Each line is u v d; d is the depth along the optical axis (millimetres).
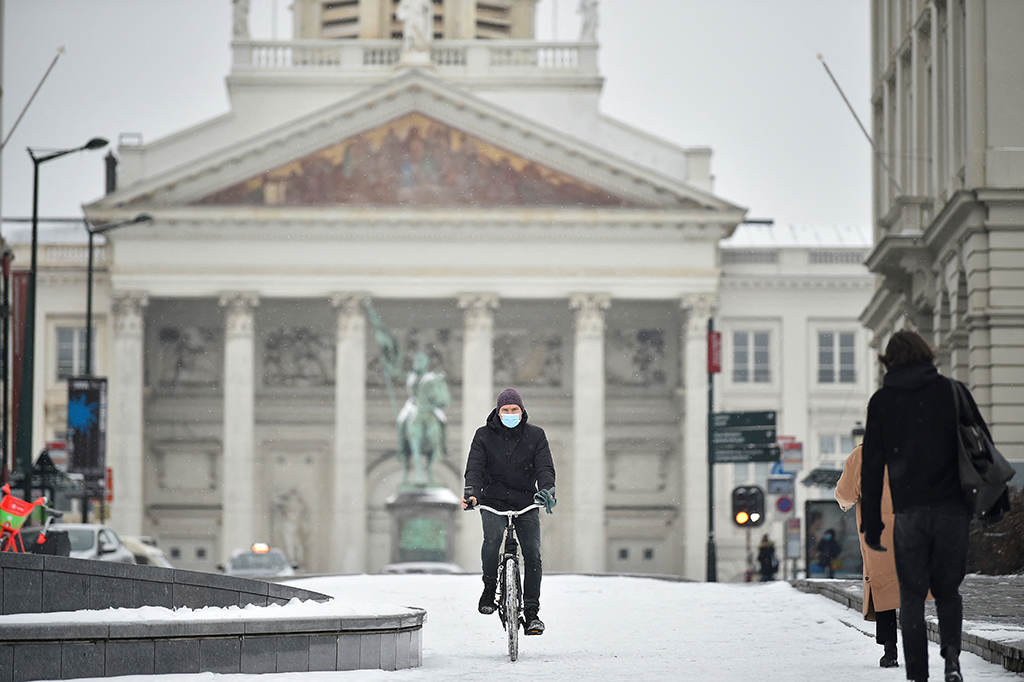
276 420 132125
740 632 23172
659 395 133750
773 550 70000
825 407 132500
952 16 55875
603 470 124938
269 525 131000
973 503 14414
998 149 52969
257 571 90812
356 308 125500
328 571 130750
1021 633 18281
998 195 52500
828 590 29609
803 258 133125
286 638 16859
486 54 134500
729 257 133000
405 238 126250
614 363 134250
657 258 126688
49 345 129375
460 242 126562
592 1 134375
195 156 131625
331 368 133000
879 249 63594
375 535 131500
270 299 130375
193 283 125062
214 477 131125
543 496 19219
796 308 133125
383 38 145125
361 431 124750
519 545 19547
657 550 133000
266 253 125562
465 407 125562
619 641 22094
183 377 131750
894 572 17359
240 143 123438
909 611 14602
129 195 123438
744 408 132250
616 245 126688
